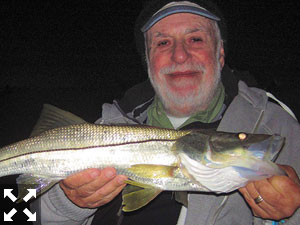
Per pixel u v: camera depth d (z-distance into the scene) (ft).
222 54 1.94
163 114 1.86
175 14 1.79
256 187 1.28
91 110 10.69
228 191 1.39
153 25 1.84
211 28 1.84
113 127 1.58
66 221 1.65
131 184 1.48
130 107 1.96
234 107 1.68
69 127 1.61
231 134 1.45
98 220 1.76
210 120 1.81
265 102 1.67
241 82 1.79
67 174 1.56
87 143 1.57
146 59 2.02
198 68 1.74
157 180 1.49
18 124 8.19
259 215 1.32
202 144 1.47
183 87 1.74
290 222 1.40
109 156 1.54
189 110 1.81
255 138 1.39
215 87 1.79
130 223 1.67
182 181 1.49
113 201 1.74
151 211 1.65
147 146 1.54
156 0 1.98
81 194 1.45
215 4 1.95
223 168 1.39
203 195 1.54
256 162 1.33
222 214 1.50
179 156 1.51
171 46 1.78
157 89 1.82
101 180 1.39
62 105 11.10
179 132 1.57
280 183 1.20
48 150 1.59
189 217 1.52
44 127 1.65
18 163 1.62
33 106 10.36
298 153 1.55
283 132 1.62
